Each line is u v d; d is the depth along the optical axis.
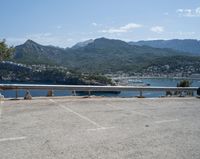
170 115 11.51
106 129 8.59
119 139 7.58
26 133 7.82
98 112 11.46
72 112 11.23
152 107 13.62
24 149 6.50
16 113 10.62
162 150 6.83
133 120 10.10
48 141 7.15
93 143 7.12
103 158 6.10
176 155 6.52
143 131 8.56
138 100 16.20
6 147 6.62
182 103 15.82
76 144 6.99
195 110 13.16
